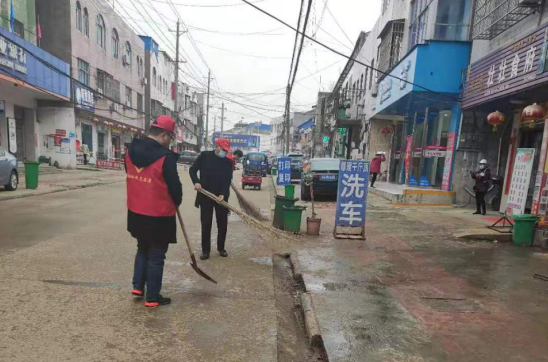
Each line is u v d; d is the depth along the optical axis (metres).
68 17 17.80
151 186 2.89
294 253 5.14
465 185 9.64
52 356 2.24
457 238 6.09
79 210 7.77
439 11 9.39
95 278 3.64
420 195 9.80
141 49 28.33
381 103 12.82
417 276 4.22
